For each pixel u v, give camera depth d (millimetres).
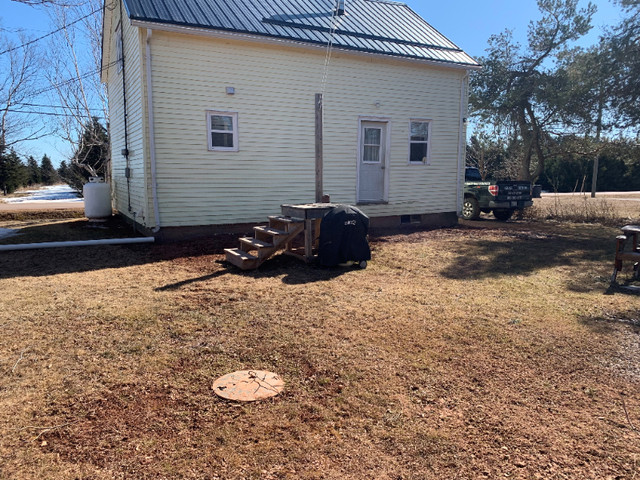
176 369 3434
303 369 3471
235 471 2311
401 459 2438
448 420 2814
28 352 3697
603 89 13953
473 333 4258
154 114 8578
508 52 16766
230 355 3699
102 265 6957
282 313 4730
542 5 15820
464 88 12070
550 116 16438
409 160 11547
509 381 3336
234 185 9453
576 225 13234
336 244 6738
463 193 13664
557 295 5570
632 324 4535
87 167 22578
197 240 8891
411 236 9938
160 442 2539
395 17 12922
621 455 2490
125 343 3906
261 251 6758
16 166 35156
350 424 2752
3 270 6582
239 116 9352
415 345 3959
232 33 8789
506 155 26438
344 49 9914
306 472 2316
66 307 4844
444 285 5977
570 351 3871
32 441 2527
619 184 36938
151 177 8656
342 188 10703
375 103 10836
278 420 2777
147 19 8055
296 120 9938
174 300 5145
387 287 5840
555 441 2613
